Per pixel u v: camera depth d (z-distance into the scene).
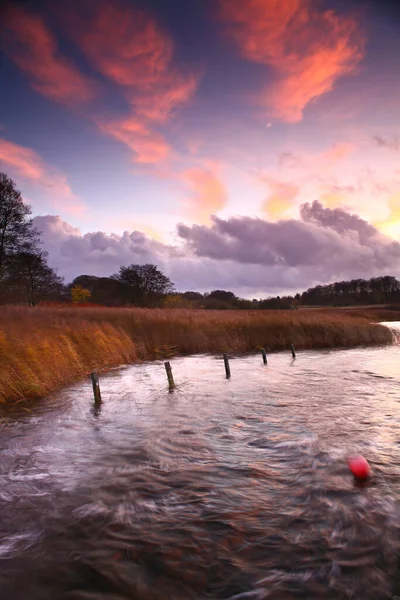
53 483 5.86
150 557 4.01
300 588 3.52
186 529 4.53
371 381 13.52
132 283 65.81
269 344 24.50
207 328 24.94
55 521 4.75
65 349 15.17
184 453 7.04
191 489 5.58
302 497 5.23
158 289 67.06
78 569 3.84
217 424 8.77
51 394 11.98
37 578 3.71
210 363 18.77
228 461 6.62
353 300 134.38
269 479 5.84
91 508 5.07
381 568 3.74
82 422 9.10
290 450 7.01
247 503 5.13
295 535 4.35
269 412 9.64
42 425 8.88
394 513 4.71
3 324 15.23
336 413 9.39
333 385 12.92
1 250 33.38
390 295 128.38
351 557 3.93
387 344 26.14
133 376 15.18
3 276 34.62
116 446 7.47
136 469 6.35
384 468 6.07
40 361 13.04
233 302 68.75
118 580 3.68
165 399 11.31
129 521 4.73
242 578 3.68
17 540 4.36
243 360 19.73
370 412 9.41
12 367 11.86
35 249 35.56
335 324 27.42
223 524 4.63
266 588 3.54
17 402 10.92
